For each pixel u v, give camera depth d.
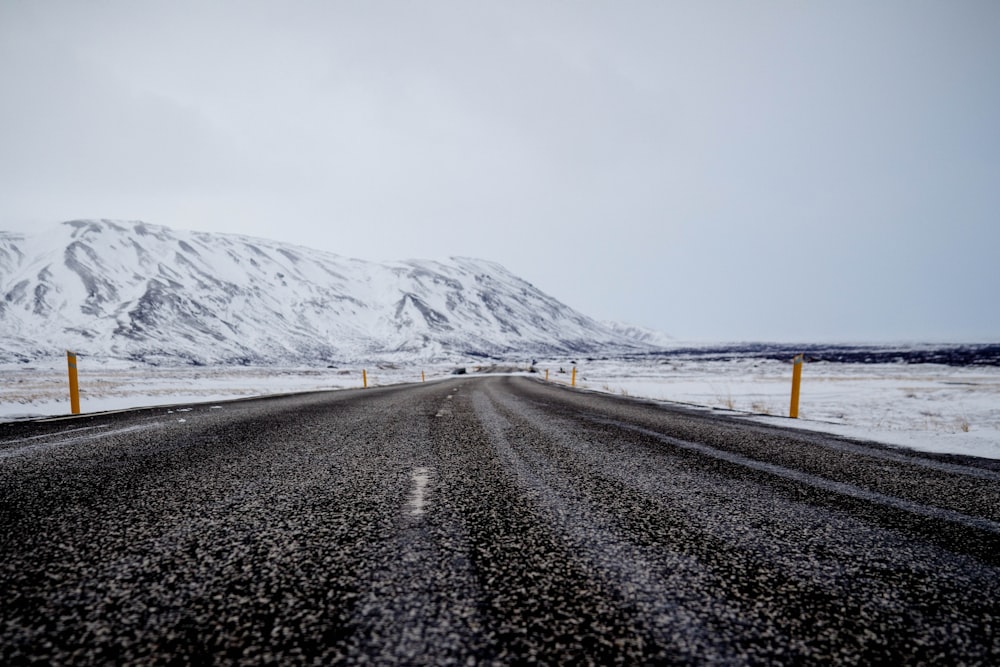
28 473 3.16
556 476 3.13
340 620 1.24
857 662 1.09
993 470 3.50
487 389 16.47
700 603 1.37
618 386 19.33
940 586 1.53
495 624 1.23
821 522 2.20
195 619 1.24
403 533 1.95
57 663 1.04
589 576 1.54
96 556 1.68
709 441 4.76
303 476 3.09
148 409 8.48
